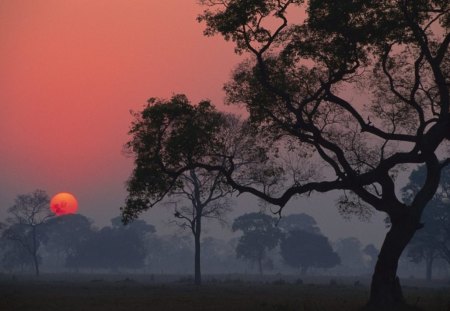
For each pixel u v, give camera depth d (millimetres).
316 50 28312
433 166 28859
